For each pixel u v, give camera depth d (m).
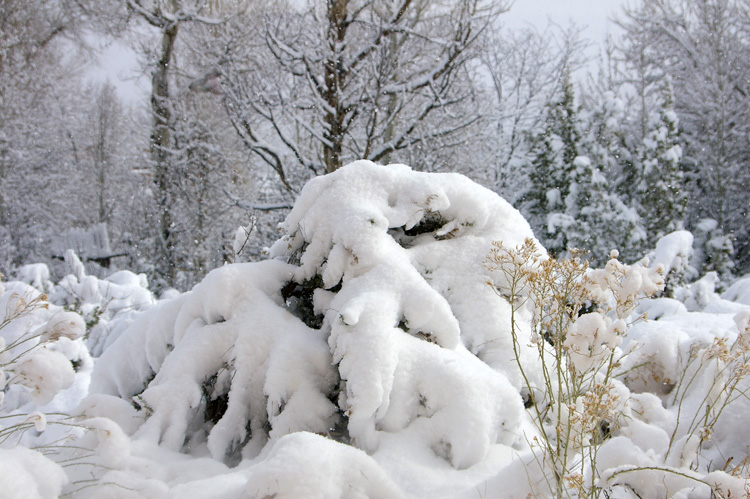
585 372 1.88
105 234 18.12
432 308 2.58
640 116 20.94
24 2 19.91
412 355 2.45
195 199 17.72
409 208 2.92
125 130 22.53
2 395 2.12
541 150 17.67
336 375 2.62
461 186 3.11
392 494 1.85
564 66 23.27
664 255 8.50
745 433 2.40
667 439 2.34
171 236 17.41
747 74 19.80
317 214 2.97
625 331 1.79
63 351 4.36
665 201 16.27
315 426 2.47
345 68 12.92
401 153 14.27
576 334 1.82
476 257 2.97
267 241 14.12
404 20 13.57
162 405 2.58
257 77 13.64
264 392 2.56
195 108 18.59
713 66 19.98
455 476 2.15
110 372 3.29
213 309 2.87
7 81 18.42
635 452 2.01
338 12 12.84
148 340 3.16
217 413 2.74
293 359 2.59
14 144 18.06
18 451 1.84
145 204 18.41
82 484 2.07
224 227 17.58
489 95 19.45
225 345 2.77
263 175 17.94
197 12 17.92
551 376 2.80
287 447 1.83
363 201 2.93
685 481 1.87
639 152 17.25
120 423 2.57
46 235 18.09
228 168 18.00
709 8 20.66
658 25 22.11
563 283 2.09
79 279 7.80
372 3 13.09
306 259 2.96
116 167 21.92
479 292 2.88
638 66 22.53
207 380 2.73
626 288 1.86
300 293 3.15
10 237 16.95
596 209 15.90
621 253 15.45
